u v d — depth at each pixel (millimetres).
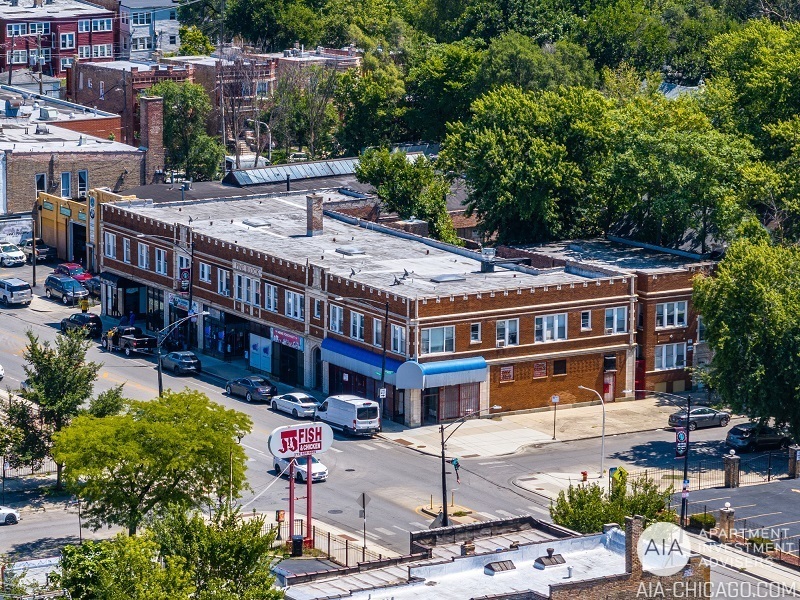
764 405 119000
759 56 190250
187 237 147000
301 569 92438
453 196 176500
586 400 132750
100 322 148500
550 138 159000
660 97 162750
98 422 98188
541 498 110062
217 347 145000
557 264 140125
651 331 135250
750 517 106438
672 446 122562
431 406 126188
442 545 84000
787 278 121500
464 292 126375
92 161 180000
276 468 114000
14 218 174250
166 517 83125
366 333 128375
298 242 145250
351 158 188500
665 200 148250
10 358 140375
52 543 100625
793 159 154750
